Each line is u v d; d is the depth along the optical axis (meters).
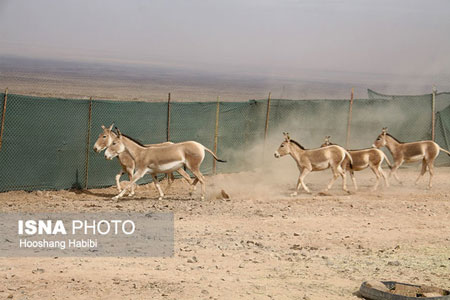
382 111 28.17
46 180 19.98
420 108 28.23
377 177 22.09
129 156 19.97
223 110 24.62
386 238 14.41
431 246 13.62
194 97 91.50
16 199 18.52
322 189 22.52
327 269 11.14
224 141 24.81
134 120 22.25
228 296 9.01
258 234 14.50
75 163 20.70
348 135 27.48
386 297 9.05
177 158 19.27
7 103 18.89
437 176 26.08
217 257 11.88
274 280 10.16
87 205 17.77
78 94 75.06
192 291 9.14
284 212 17.47
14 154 19.17
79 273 9.98
